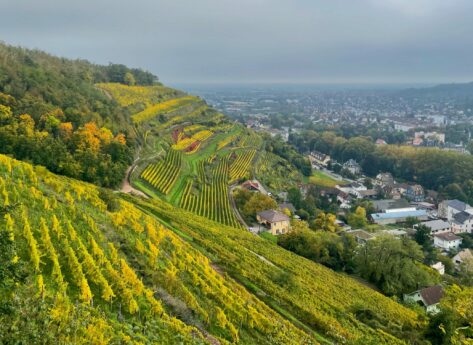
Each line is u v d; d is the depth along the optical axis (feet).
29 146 304.71
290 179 638.53
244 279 198.90
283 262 259.80
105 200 218.38
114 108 490.90
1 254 76.02
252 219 398.01
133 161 405.59
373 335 185.37
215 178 485.97
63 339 82.89
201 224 290.76
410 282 286.46
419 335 191.31
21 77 417.69
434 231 505.66
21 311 76.79
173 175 427.74
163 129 586.45
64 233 150.30
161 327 113.70
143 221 213.87
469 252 419.95
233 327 133.80
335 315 196.85
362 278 310.04
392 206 577.02
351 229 464.24
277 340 138.21
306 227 364.58
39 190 186.39
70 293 114.01
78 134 346.95
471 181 641.81
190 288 153.07
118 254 151.74
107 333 96.84
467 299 211.61
